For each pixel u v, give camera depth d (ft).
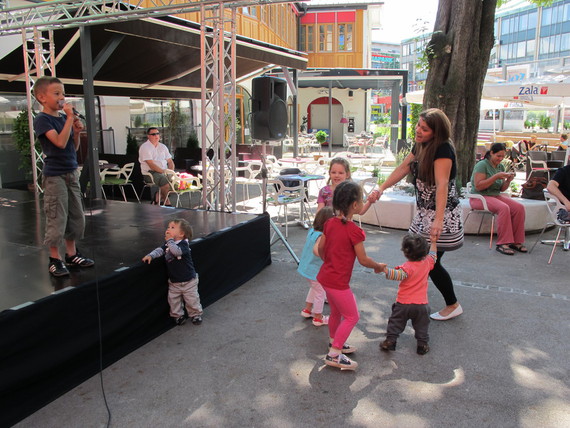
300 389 10.08
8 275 12.34
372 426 8.84
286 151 72.08
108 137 44.47
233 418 9.11
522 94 33.78
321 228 12.81
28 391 9.45
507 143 51.39
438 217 11.61
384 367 10.98
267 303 14.89
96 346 10.92
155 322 12.68
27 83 25.14
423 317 11.42
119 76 37.14
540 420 8.97
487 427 8.78
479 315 13.87
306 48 84.53
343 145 91.91
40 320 9.61
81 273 12.39
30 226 18.88
